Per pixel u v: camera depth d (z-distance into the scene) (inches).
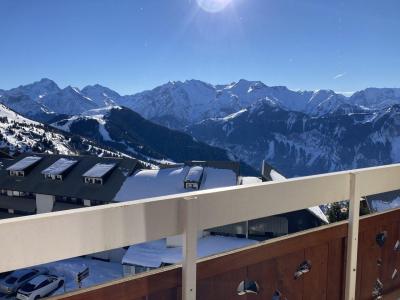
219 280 51.7
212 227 49.6
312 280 62.4
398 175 73.9
